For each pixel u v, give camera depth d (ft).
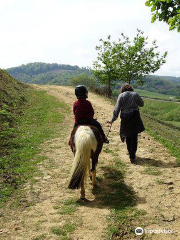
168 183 23.63
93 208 20.10
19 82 94.68
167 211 19.44
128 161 29.89
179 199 20.99
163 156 31.09
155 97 504.43
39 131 44.42
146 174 26.00
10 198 21.94
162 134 49.60
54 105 67.21
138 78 99.71
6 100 58.75
